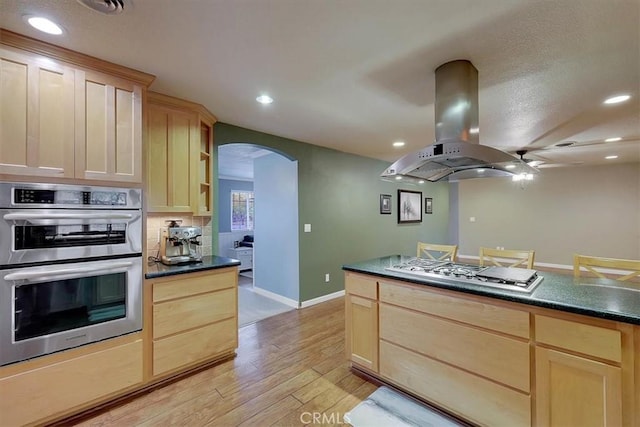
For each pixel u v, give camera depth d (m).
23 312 1.68
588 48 1.75
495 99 2.52
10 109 1.64
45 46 1.71
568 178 6.43
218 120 3.11
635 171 5.80
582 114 2.90
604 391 1.35
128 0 1.35
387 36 1.65
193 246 2.74
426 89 2.34
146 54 1.84
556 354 1.47
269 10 1.43
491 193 7.37
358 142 4.11
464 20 1.50
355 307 2.40
